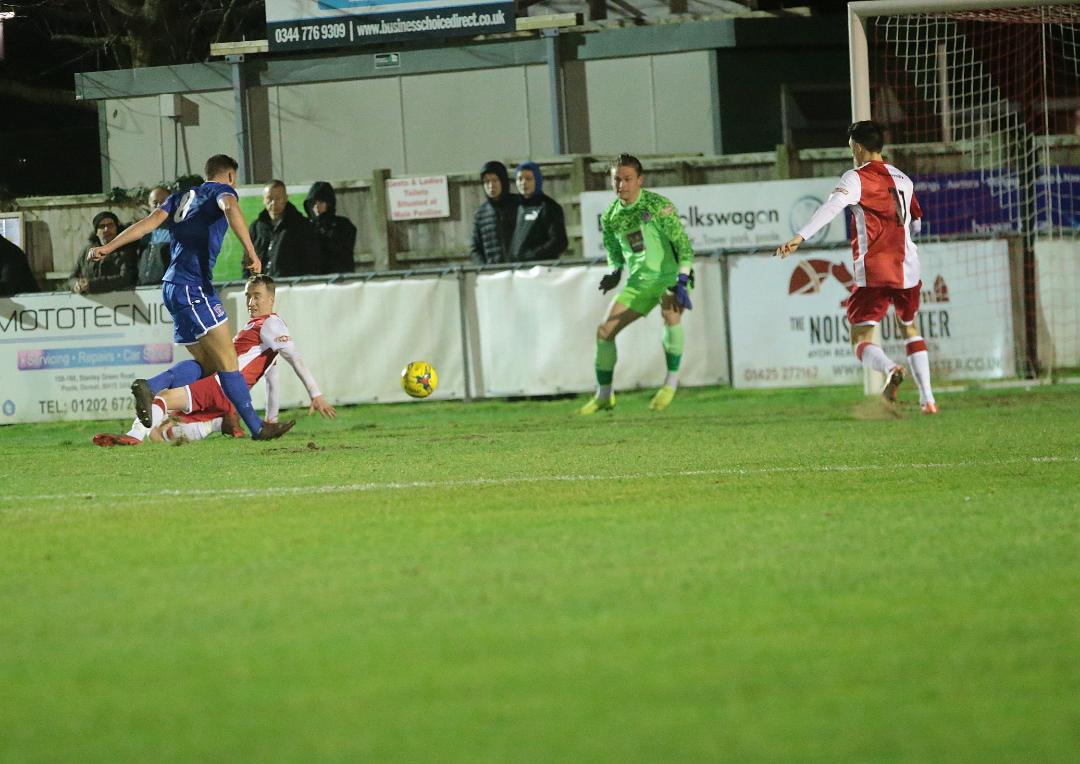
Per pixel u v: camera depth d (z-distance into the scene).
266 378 41.28
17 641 14.81
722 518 21.92
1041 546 18.66
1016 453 30.16
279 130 71.00
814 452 31.44
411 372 42.72
